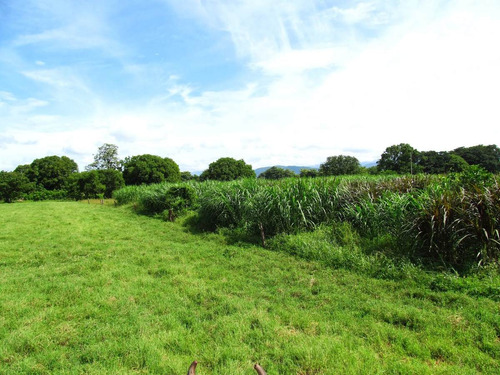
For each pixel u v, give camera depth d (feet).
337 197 29.68
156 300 16.17
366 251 22.21
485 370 10.07
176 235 35.42
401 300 15.69
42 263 24.29
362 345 11.72
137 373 10.21
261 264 22.47
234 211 34.86
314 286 17.99
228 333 12.57
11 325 13.39
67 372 10.14
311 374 10.02
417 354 11.10
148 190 60.64
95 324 13.56
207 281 19.34
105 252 27.37
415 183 31.01
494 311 13.71
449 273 17.87
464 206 19.60
